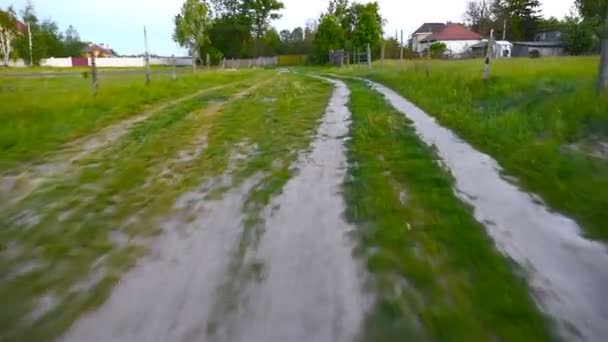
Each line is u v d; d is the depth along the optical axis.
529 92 11.73
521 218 4.92
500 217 4.95
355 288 3.56
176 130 10.09
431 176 6.27
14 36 60.06
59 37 86.62
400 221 4.80
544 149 7.24
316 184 6.10
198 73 30.98
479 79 14.89
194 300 3.44
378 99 15.15
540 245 4.29
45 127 9.70
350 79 27.09
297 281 3.68
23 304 3.43
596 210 5.06
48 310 3.35
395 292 3.50
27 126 9.63
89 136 9.45
